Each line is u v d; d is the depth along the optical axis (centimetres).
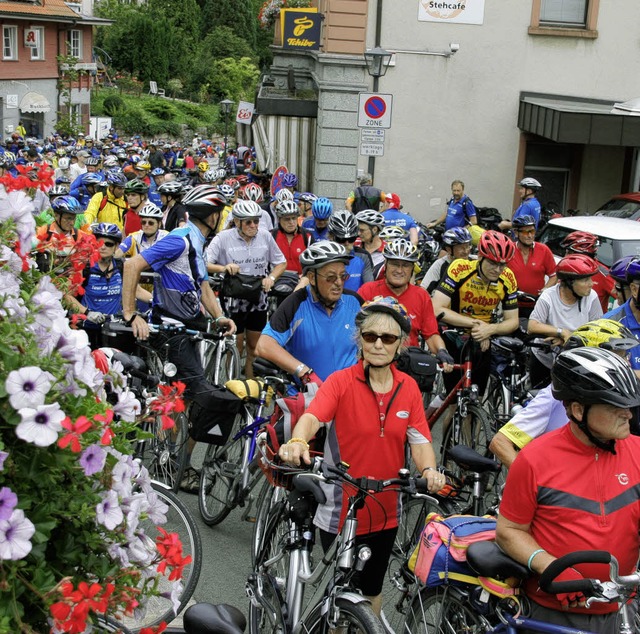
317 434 468
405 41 1872
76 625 230
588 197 1939
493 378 774
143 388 596
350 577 380
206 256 904
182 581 483
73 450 233
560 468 340
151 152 3250
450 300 722
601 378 325
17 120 5131
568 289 703
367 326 411
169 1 8312
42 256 343
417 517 526
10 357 242
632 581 310
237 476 606
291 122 2022
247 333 904
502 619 353
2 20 4966
